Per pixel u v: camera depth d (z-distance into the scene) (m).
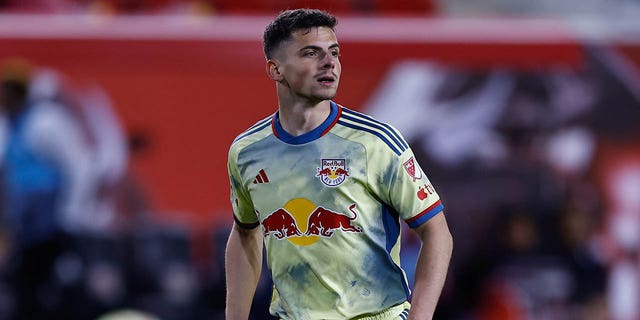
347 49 28.08
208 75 27.88
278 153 11.44
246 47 27.92
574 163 28.66
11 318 28.52
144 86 27.86
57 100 27.97
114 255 28.41
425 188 11.32
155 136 27.97
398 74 28.14
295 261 11.39
